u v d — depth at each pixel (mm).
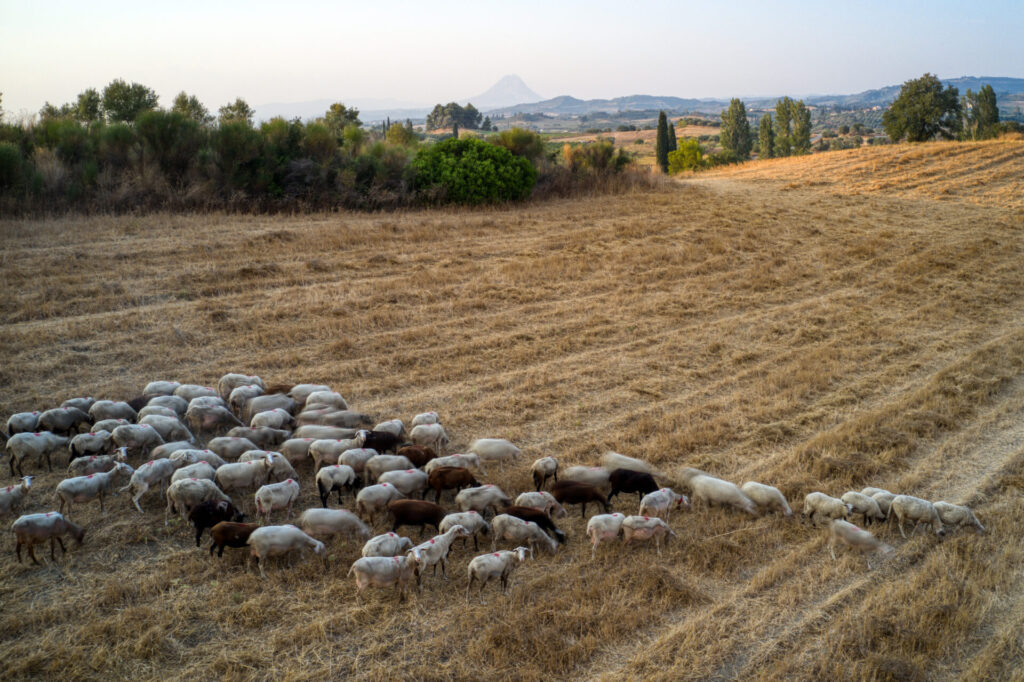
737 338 21422
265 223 30672
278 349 19000
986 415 16375
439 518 11227
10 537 10758
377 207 35188
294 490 11609
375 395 16828
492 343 20125
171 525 11289
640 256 28812
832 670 8531
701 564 10641
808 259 29641
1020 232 33969
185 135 33156
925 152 54500
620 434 15180
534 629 9102
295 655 8609
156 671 8273
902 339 21547
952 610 9414
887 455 14133
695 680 8344
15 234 25828
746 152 129250
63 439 13055
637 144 179250
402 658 8617
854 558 10812
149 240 26516
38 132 32688
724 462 14047
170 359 17812
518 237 31312
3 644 8578
